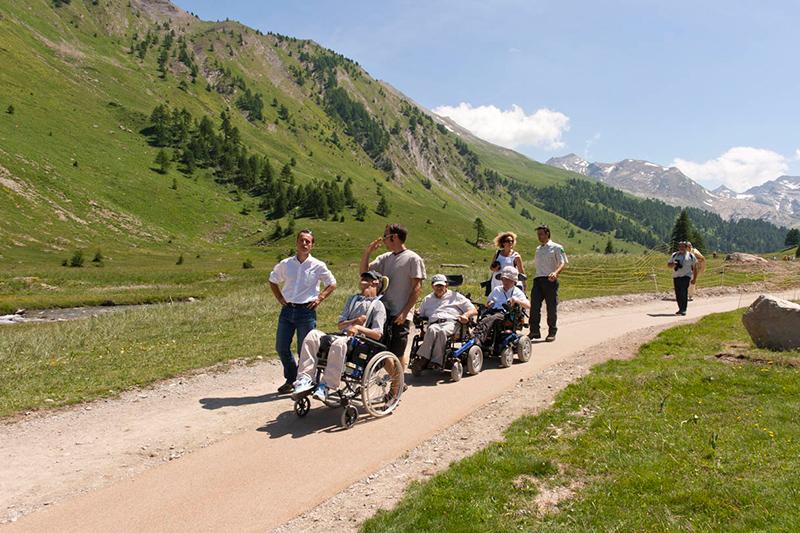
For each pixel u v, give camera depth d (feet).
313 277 27.84
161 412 26.40
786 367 27.48
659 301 68.64
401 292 26.27
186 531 15.43
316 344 24.43
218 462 20.15
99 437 23.12
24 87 558.15
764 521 13.39
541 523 14.29
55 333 54.54
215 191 548.72
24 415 25.96
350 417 23.45
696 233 378.12
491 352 33.71
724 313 49.49
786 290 78.69
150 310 73.82
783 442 18.19
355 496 17.10
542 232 41.32
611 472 17.12
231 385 31.30
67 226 336.08
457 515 14.93
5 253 262.47
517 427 21.90
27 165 384.68
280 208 544.21
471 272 103.81
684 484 15.71
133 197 442.09
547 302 41.60
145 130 610.24
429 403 26.35
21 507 17.07
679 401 23.32
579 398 24.89
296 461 20.01
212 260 327.06
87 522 16.03
